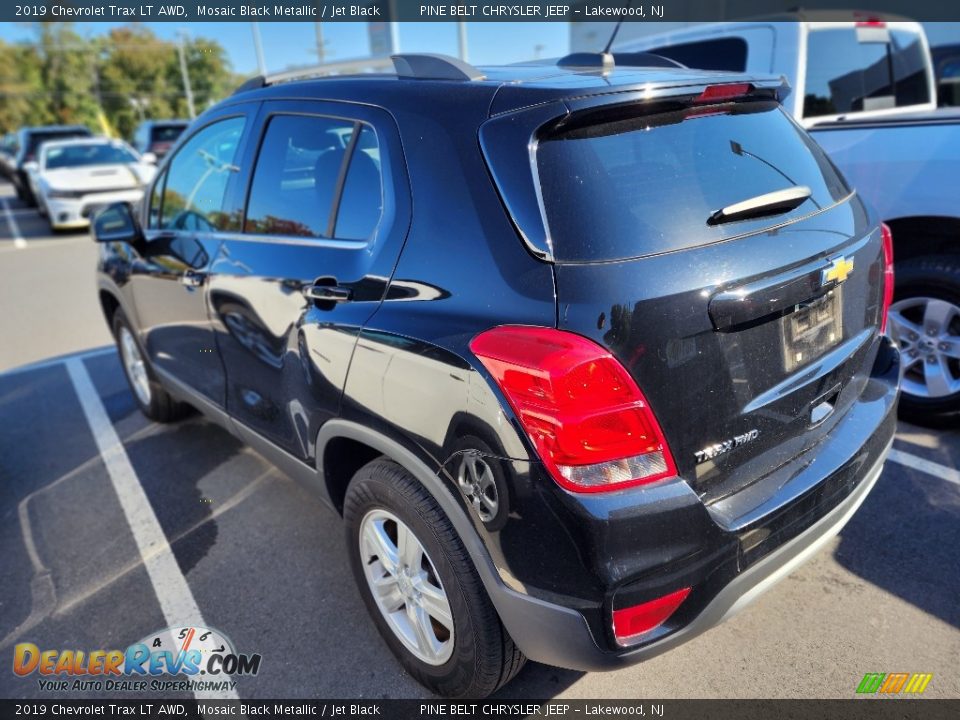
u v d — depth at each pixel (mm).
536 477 1590
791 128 2256
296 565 2904
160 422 4316
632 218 1662
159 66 44812
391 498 2002
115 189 12141
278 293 2410
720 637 2352
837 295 2016
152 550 3064
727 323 1661
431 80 2104
